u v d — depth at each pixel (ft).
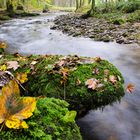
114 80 13.37
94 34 38.37
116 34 35.96
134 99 13.26
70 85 12.38
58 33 44.09
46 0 198.39
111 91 12.81
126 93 13.93
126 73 18.30
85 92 12.21
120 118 11.34
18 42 35.47
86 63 14.16
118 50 27.27
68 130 7.04
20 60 14.74
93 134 10.07
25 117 5.80
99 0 113.09
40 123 6.56
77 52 27.32
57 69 13.17
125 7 67.05
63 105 7.94
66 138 6.76
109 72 13.88
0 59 15.67
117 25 44.86
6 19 78.48
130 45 29.71
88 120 11.21
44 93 12.23
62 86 12.37
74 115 7.08
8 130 5.93
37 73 13.11
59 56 15.52
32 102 6.04
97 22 54.29
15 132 5.96
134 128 10.55
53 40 36.14
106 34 36.86
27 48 30.81
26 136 6.01
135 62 21.85
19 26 58.13
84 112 11.89
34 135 6.08
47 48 30.42
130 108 12.28
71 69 13.29
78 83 12.48
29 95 12.64
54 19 77.15
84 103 12.10
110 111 11.94
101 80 13.03
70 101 11.98
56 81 12.50
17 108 6.00
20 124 5.79
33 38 38.93
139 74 18.10
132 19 48.11
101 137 9.87
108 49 27.99
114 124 10.83
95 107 12.23
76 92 12.14
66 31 45.14
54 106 7.44
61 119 7.07
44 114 6.93
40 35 42.09
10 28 53.93
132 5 64.85
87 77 12.92
